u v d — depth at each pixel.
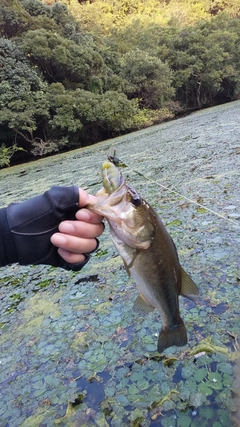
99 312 3.61
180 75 34.22
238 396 2.36
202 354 2.76
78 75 26.66
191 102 37.06
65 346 3.22
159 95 31.09
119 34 41.19
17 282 4.84
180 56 34.62
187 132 17.31
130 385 2.64
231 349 2.75
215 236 4.61
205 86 36.19
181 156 10.88
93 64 27.28
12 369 3.07
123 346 3.05
